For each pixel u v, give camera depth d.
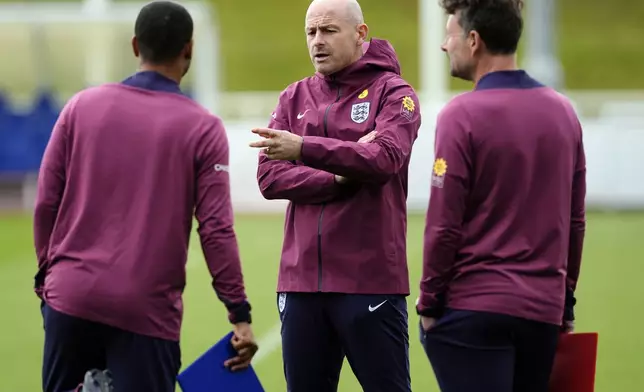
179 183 14.85
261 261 45.50
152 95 15.10
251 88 121.06
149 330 14.69
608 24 138.12
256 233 54.41
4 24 68.69
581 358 15.10
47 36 70.62
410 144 15.51
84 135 14.98
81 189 14.94
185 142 14.91
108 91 15.17
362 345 15.52
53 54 71.94
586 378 15.12
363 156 14.90
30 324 33.50
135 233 14.70
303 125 16.06
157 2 15.37
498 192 14.53
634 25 138.38
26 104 73.00
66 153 15.16
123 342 14.70
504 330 14.54
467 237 14.72
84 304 14.58
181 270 14.98
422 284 14.84
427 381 25.67
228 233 14.94
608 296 37.28
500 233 14.55
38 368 27.52
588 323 32.78
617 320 33.19
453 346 14.79
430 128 61.75
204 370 15.16
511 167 14.49
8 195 67.25
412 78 119.38
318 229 15.57
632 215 60.44
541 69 63.25
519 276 14.52
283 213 63.53
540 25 63.09
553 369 15.24
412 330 31.80
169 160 14.84
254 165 64.06
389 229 15.67
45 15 68.38
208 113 15.29
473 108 14.61
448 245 14.54
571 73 126.00
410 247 48.34
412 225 55.84
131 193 14.80
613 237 51.88
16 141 66.94
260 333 31.52
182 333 31.67
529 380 15.05
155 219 14.74
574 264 15.48
